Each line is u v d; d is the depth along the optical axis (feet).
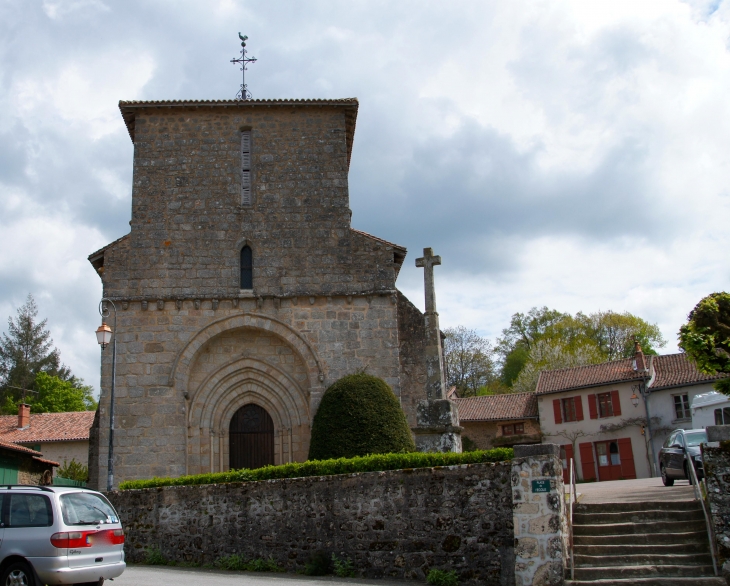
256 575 52.11
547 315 252.42
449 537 48.60
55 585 38.78
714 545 41.27
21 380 216.13
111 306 79.36
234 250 81.82
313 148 85.51
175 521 60.49
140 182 83.10
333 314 80.64
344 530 52.54
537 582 41.88
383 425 71.97
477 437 168.25
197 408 79.20
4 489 41.75
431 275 71.00
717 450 41.81
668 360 152.35
